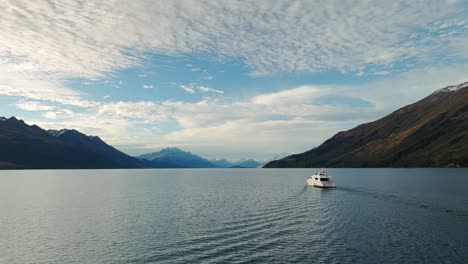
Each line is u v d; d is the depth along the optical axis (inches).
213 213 3149.6
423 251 1900.8
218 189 5940.0
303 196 4569.4
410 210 3238.2
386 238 2182.6
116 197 4621.1
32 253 1978.3
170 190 5777.6
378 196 4370.1
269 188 6053.2
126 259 1829.5
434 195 4365.2
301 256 1830.7
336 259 1777.8
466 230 2385.6
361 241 2114.9
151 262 1770.4
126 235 2317.9
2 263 1828.2
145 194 5044.3
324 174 6240.2
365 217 2903.5
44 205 3814.0
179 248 1995.6
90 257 1881.2
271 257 1817.2
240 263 1726.1
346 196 4480.8
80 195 4931.1
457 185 5659.5
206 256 1844.2
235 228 2496.3
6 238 2301.9
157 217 2955.2
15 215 3152.1
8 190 5851.4
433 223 2632.9
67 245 2112.5
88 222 2783.0
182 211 3275.1
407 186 5664.4
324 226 2556.6
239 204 3774.6
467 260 1748.3
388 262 1727.4
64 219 2925.7
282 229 2461.9
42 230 2518.5
